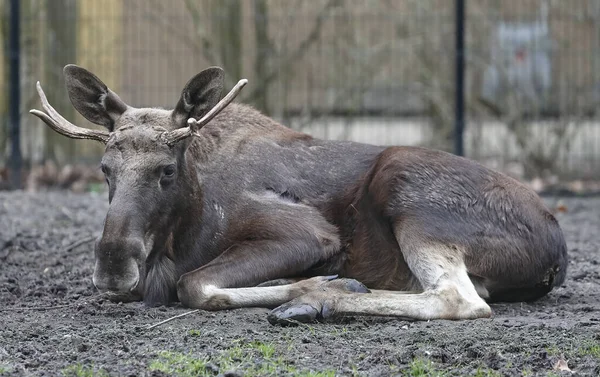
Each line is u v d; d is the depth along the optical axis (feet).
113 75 124.36
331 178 61.62
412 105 128.77
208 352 46.55
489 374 43.70
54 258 72.08
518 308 58.54
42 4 118.93
